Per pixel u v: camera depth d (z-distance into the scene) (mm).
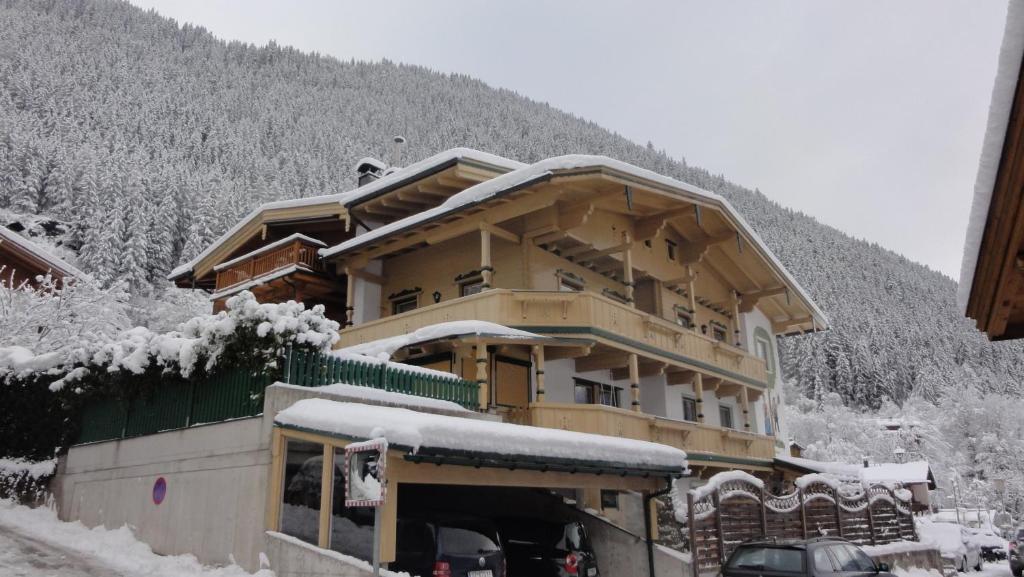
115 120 112750
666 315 24406
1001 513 48938
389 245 21344
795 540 12484
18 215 68500
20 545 11953
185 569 11031
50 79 115375
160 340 13055
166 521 12133
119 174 73688
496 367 18797
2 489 16062
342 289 24094
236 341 11766
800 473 26328
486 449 10820
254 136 147000
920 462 49000
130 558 11688
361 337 20625
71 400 15219
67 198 73375
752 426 29812
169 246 69875
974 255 5582
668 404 23578
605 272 23062
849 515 21375
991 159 4371
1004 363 118812
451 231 19812
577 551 13109
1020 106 3873
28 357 16906
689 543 14875
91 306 23891
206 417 12227
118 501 13312
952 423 78438
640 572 14836
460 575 10219
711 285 27984
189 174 91812
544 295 17859
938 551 25078
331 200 23609
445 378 14719
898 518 24125
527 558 13281
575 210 19109
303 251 22922
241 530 10867
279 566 10234
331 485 10227
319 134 171375
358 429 9930
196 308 53250
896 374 109000
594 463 13117
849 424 76812
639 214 22062
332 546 10023
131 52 197000
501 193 18031
